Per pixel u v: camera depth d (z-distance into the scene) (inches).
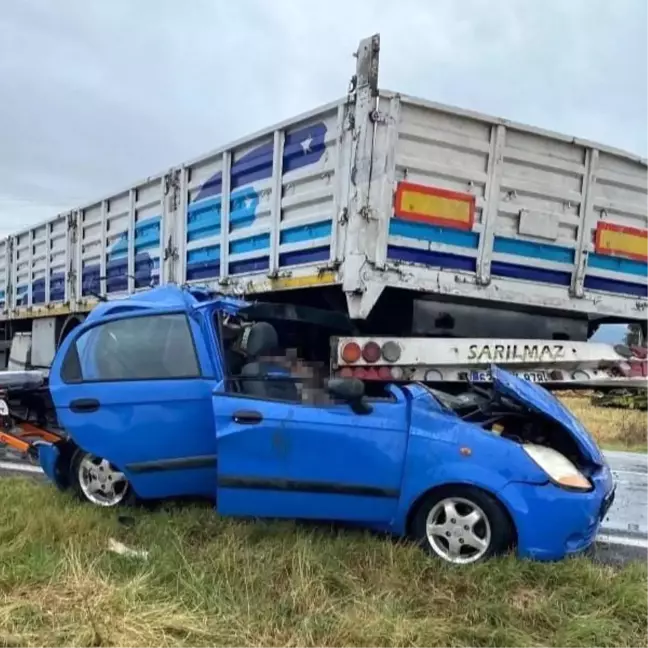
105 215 388.5
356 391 172.1
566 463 167.9
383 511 171.2
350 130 220.5
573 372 247.1
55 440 237.8
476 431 167.5
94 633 125.3
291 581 148.5
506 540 161.5
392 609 136.4
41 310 489.1
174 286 223.0
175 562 158.7
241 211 272.2
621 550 190.5
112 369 206.4
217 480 182.7
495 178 236.8
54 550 166.7
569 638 127.9
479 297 237.9
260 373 188.1
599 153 256.2
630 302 271.7
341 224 223.5
